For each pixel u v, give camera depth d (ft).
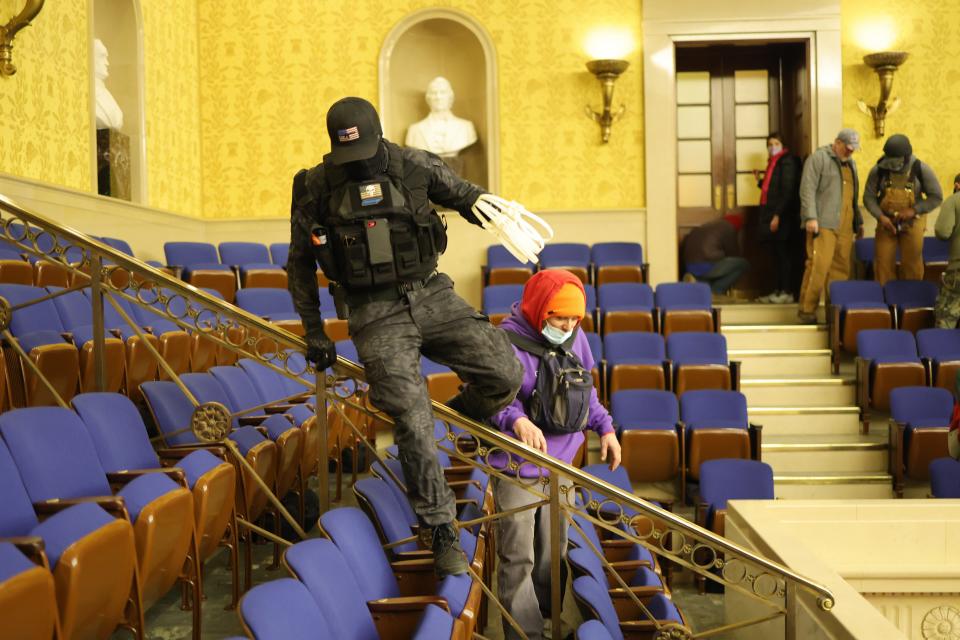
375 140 8.85
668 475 18.70
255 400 14.67
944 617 13.47
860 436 22.22
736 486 16.65
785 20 30.76
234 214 31.24
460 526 10.45
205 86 31.32
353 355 19.61
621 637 9.64
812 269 27.48
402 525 10.26
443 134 31.12
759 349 26.37
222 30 31.30
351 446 18.24
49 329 13.83
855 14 30.94
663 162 30.91
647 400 19.74
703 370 21.58
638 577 11.61
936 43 30.81
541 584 11.79
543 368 10.89
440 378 19.33
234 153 31.24
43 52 20.81
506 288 25.41
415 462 8.86
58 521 7.16
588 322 24.88
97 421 10.02
